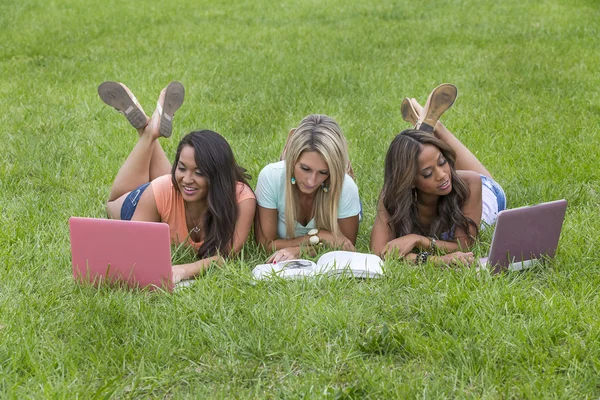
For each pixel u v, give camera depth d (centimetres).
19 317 428
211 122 847
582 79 999
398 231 536
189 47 1281
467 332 414
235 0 1777
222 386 377
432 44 1260
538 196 628
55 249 524
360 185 662
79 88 994
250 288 465
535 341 404
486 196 573
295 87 989
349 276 484
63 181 672
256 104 918
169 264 459
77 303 447
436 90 589
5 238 538
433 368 383
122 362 392
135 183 572
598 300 443
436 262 500
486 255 525
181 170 497
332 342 412
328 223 527
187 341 408
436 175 503
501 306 439
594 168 677
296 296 454
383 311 446
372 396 362
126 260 462
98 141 779
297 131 498
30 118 861
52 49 1265
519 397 364
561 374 381
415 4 1647
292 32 1391
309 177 496
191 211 519
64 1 1742
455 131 813
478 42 1260
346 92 977
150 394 374
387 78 1035
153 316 432
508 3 1602
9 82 1036
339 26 1449
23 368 387
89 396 361
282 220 535
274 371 390
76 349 400
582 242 528
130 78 1052
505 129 808
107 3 1738
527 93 955
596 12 1462
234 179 507
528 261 494
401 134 510
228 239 510
